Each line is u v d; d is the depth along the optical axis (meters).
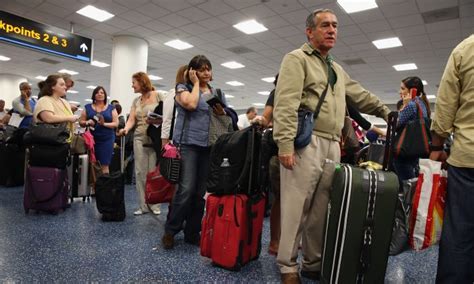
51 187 3.00
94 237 2.41
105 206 2.90
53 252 2.05
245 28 7.21
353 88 1.87
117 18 6.98
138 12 6.64
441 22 6.30
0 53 10.33
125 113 7.89
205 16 6.66
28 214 3.02
